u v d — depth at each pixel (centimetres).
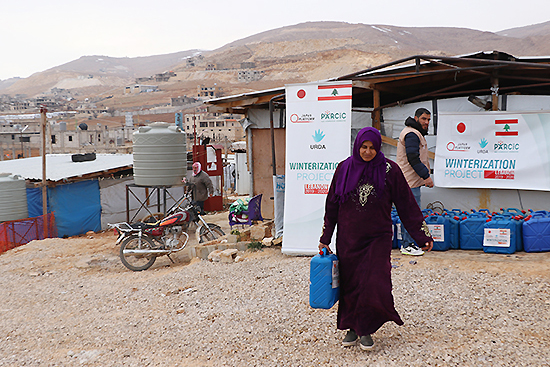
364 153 361
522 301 449
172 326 501
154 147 1216
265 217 1176
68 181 1631
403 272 568
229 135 10875
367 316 374
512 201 744
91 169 1766
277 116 1136
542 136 704
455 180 768
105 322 542
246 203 1066
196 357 420
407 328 420
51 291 719
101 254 995
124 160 2064
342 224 380
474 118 750
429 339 393
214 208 1892
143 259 920
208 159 1917
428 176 619
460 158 762
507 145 730
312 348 406
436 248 652
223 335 458
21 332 536
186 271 730
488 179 745
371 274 366
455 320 426
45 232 1500
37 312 614
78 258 973
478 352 361
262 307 520
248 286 604
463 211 757
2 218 1532
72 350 467
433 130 825
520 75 826
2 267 923
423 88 1016
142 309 577
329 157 681
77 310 605
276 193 829
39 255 1020
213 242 862
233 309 528
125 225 864
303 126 691
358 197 369
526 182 718
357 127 931
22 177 1633
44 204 1539
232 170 3275
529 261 565
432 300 477
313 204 696
